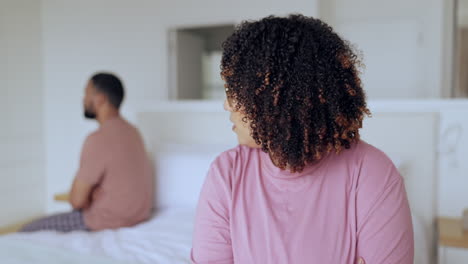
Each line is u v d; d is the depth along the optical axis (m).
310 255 0.84
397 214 0.83
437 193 2.29
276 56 0.80
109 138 2.24
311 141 0.81
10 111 3.54
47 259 1.59
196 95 4.06
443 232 1.95
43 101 3.84
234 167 0.97
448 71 3.57
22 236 1.96
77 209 2.30
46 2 3.77
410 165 2.27
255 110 0.82
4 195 3.53
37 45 3.76
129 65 3.63
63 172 3.82
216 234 0.94
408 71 3.63
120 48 3.64
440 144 2.27
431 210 2.25
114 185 2.21
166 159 2.58
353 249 0.85
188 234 2.04
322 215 0.86
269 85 0.80
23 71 3.64
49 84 3.81
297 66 0.79
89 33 3.69
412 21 3.59
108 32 3.65
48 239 1.91
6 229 3.47
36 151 3.78
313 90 0.79
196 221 0.99
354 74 0.83
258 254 0.87
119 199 2.22
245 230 0.89
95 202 2.25
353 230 0.85
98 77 2.33
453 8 3.51
